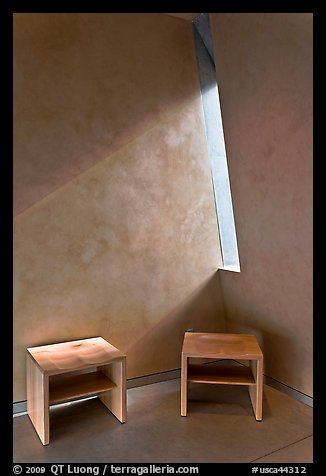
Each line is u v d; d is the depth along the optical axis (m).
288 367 2.87
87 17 2.69
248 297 3.13
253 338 2.83
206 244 3.32
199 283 3.30
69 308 2.72
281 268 2.69
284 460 2.09
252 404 2.69
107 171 2.81
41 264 2.61
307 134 2.20
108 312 2.87
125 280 2.93
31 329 2.59
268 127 2.42
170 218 3.11
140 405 2.72
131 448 2.21
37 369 2.31
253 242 2.88
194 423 2.48
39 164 2.56
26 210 2.54
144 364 3.05
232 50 2.47
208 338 2.83
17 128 2.48
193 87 3.17
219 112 3.25
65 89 2.62
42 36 2.54
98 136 2.76
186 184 3.18
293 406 2.70
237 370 2.82
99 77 2.74
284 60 2.18
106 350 2.54
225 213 3.38
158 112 3.00
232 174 2.86
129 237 2.93
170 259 3.13
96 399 2.83
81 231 2.73
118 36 2.81
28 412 2.56
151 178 3.00
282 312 2.82
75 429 2.41
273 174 2.51
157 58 2.98
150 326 3.06
